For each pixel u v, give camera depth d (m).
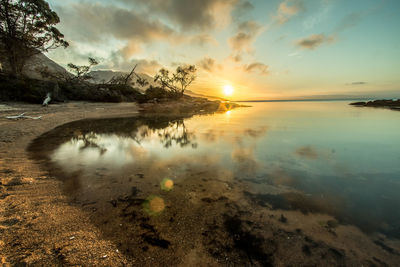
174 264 1.97
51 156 5.58
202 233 2.44
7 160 4.79
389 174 4.62
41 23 27.00
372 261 2.04
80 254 1.97
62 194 3.32
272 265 1.99
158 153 6.39
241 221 2.71
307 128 11.91
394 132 10.34
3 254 1.82
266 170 4.87
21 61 28.05
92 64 40.53
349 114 22.30
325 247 2.24
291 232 2.49
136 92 43.91
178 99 44.38
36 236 2.15
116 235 2.35
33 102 21.50
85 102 28.95
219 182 4.08
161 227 2.53
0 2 23.28
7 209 2.62
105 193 3.45
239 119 17.64
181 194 3.49
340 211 3.03
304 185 4.00
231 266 1.97
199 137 9.26
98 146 7.11
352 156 6.11
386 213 2.97
